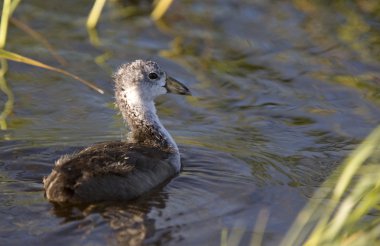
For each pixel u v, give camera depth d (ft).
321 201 44.16
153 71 50.52
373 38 70.64
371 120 57.31
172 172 46.93
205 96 61.57
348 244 35.01
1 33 61.41
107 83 62.95
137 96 50.08
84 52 68.13
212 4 78.38
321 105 60.03
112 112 58.39
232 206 43.11
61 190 41.52
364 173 48.01
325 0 77.97
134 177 43.45
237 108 59.72
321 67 66.03
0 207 41.22
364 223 40.45
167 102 60.80
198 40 71.20
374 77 64.08
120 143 47.09
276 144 53.62
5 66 65.46
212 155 50.83
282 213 42.68
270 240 39.75
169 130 55.72
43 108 58.49
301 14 75.82
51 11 75.36
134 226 40.09
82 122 56.34
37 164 47.39
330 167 49.80
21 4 76.02
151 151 46.96
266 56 68.18
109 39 70.74
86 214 40.78
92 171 42.11
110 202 42.14
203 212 42.19
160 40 71.05
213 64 66.80
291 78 64.39
